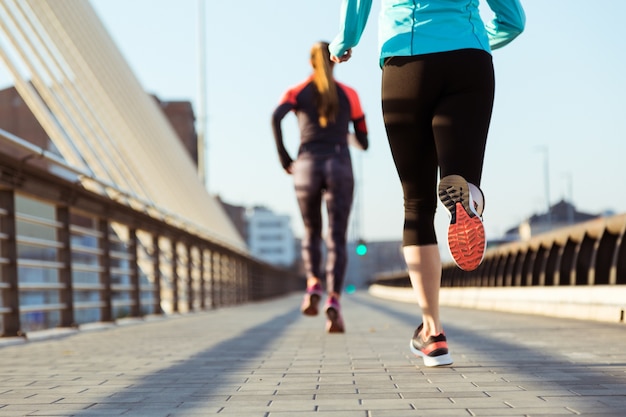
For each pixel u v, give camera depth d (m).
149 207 11.64
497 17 3.68
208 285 19.86
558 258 10.70
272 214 143.88
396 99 3.43
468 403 2.61
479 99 3.35
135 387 3.30
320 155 6.57
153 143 15.12
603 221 9.12
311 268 6.74
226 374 3.73
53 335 7.38
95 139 11.32
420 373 3.54
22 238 7.20
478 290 16.19
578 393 2.80
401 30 3.41
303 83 6.65
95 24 12.38
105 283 9.88
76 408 2.73
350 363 4.09
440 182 3.22
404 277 35.56
